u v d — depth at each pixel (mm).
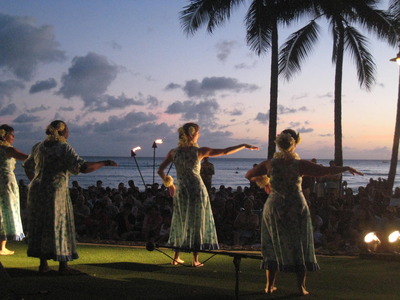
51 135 5965
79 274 6078
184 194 6824
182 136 6891
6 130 7223
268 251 5332
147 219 11203
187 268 6637
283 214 5223
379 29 18391
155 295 5188
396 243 7793
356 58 20719
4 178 7172
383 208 12133
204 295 5227
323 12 18625
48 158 5910
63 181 5965
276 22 18312
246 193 15719
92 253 7734
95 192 15781
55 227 5848
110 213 12109
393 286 5719
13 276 5895
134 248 8289
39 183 5914
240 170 121500
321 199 12062
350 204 12461
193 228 6781
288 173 5277
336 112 20203
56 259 5809
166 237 10703
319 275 6262
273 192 5355
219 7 17469
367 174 99688
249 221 10977
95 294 5168
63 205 5953
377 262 7094
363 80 20734
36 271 6191
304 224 5258
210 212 6969
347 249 9500
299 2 17641
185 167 6855
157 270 6480
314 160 13805
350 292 5434
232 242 11141
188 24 17750
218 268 6660
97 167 5906
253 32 18000
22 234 7371
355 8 18547
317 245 10281
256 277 6145
